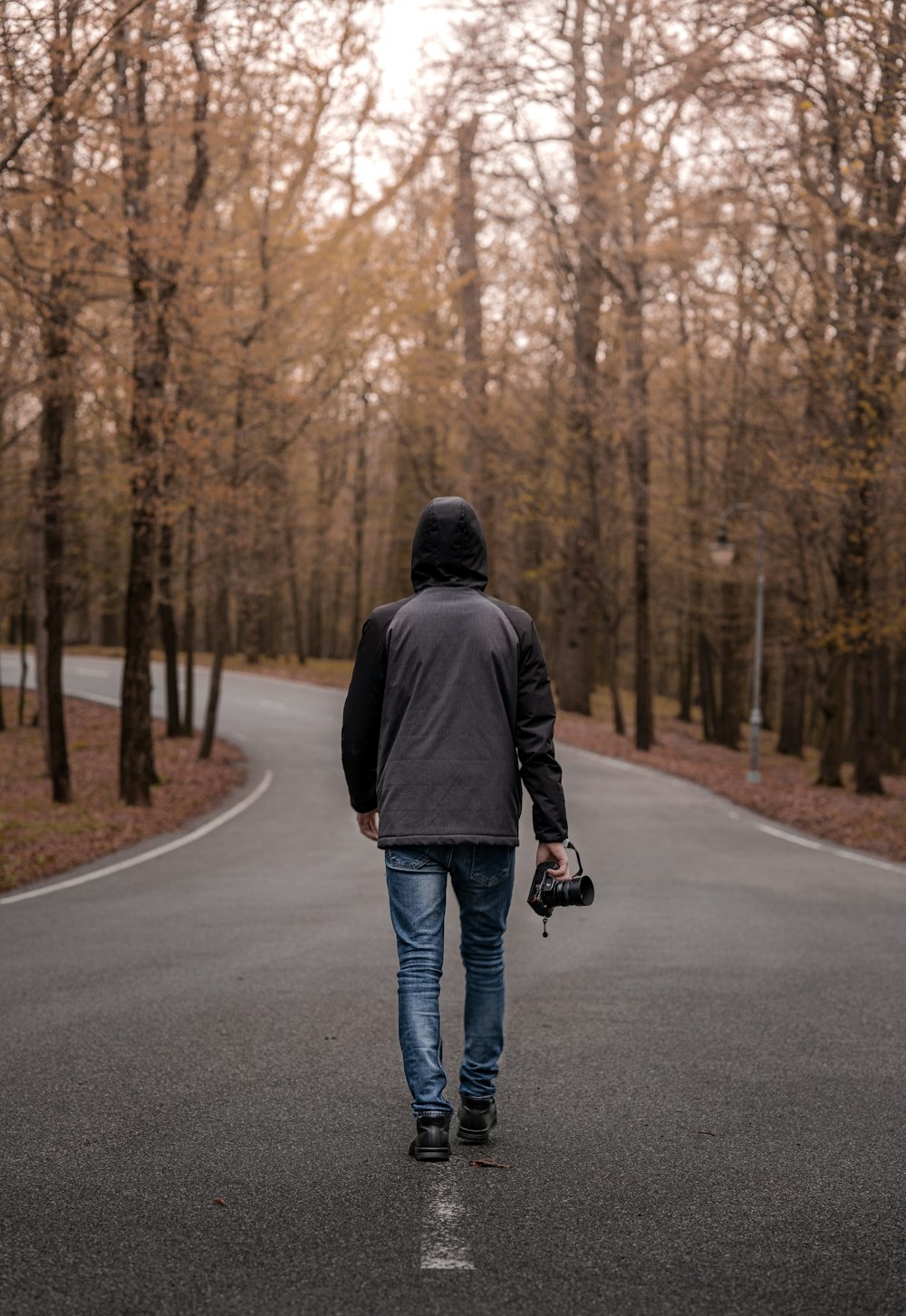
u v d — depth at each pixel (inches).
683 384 1013.2
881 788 928.9
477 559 156.2
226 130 646.5
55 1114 162.1
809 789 965.8
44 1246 118.7
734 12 621.6
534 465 1251.2
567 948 304.5
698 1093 176.2
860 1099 174.7
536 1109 167.3
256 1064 188.1
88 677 1713.8
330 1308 106.0
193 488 710.5
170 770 948.6
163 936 317.7
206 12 552.1
